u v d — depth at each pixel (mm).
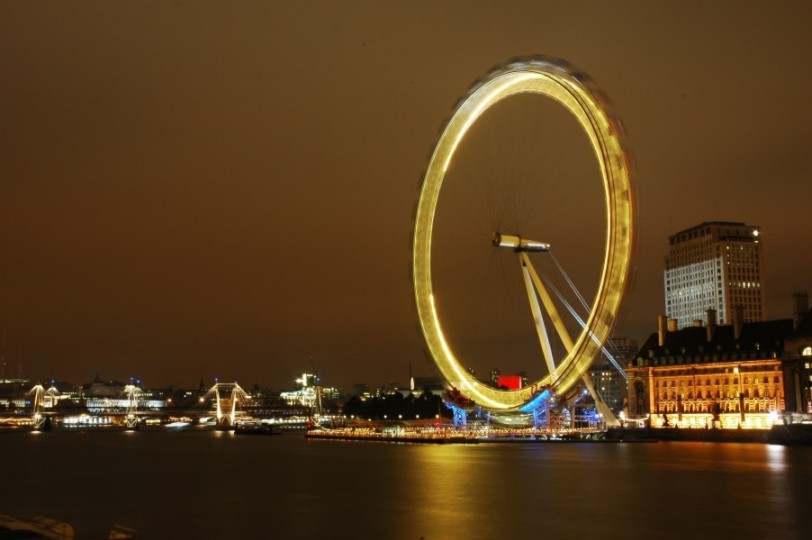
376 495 113750
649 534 81938
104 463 197500
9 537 71188
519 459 181625
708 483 123750
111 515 98562
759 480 127625
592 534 82062
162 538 82562
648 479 130250
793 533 82375
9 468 180375
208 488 127688
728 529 84500
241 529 86938
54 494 122062
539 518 91562
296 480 138625
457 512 96625
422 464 170000
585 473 142000
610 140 197875
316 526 87938
